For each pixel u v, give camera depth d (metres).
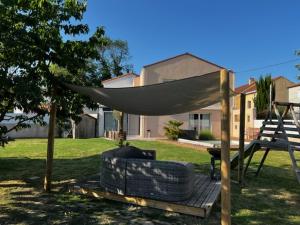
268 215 6.96
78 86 7.71
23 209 7.01
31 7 7.86
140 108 8.62
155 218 6.53
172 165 6.96
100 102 8.86
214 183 8.69
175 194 6.91
